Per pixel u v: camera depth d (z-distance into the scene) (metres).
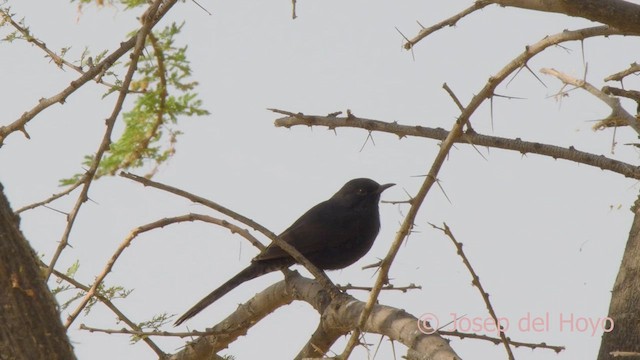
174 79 10.11
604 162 10.23
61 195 9.62
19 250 7.92
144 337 11.52
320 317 11.98
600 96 8.82
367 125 10.84
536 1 9.41
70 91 10.05
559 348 9.62
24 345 7.62
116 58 10.09
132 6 10.05
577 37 9.00
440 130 10.59
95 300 11.62
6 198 8.14
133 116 10.04
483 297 9.22
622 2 9.08
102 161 9.90
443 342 9.27
